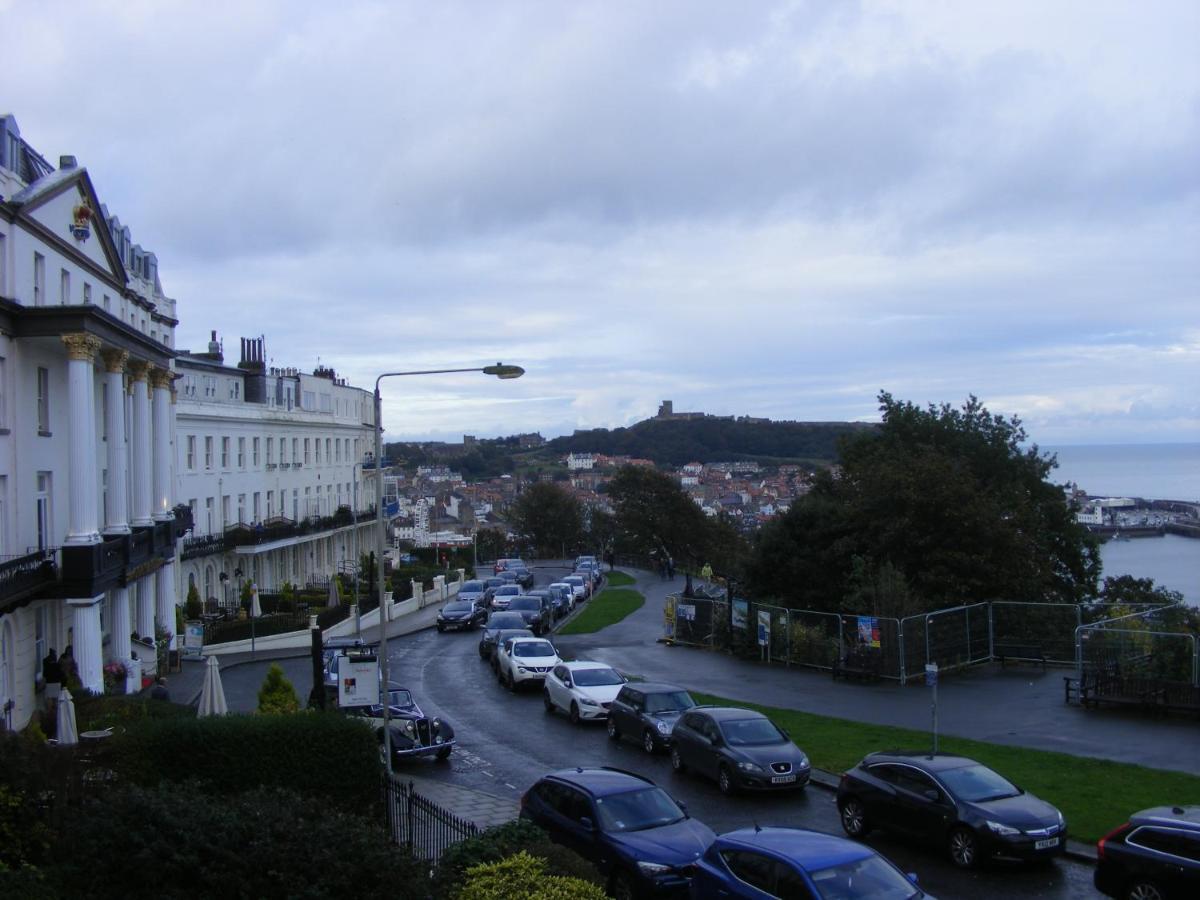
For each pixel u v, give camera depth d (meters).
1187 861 11.27
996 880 13.27
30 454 24.78
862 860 10.23
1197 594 75.56
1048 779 17.44
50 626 25.88
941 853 14.23
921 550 34.84
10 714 22.67
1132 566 107.00
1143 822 11.84
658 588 66.31
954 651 30.00
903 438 46.66
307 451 63.66
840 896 9.68
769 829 11.24
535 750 22.14
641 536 82.38
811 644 31.61
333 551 67.00
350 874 9.16
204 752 14.59
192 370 53.03
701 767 18.80
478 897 9.09
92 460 25.20
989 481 44.34
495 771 20.20
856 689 27.72
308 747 15.04
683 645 38.16
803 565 37.81
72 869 9.34
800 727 22.75
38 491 25.72
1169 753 19.19
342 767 15.14
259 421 55.03
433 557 84.88
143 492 32.19
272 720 15.16
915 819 14.39
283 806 10.31
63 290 27.52
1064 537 44.56
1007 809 13.75
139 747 14.34
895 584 31.09
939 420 46.47
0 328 23.12
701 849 12.31
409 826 13.85
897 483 35.41
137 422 32.22
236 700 28.36
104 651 29.89
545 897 8.81
